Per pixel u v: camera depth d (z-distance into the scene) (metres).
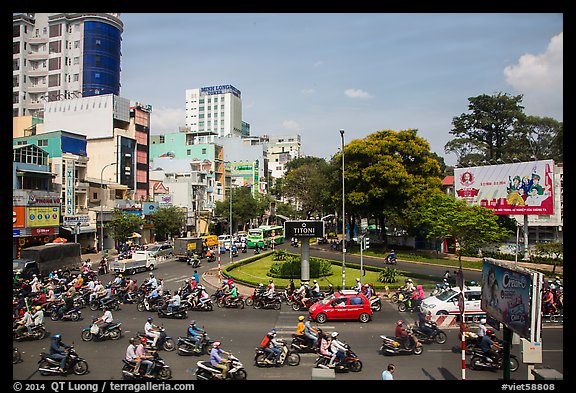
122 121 61.12
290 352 14.98
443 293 21.36
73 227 44.44
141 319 21.34
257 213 76.69
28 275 29.06
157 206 61.00
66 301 21.41
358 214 55.72
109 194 54.16
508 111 58.94
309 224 29.64
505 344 12.09
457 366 14.72
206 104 158.00
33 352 16.20
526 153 57.00
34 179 41.25
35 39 76.56
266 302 23.70
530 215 41.34
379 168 47.00
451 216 34.97
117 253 48.56
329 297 21.80
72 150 50.25
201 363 13.41
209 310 23.25
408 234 56.09
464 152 62.75
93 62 75.50
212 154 79.81
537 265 37.47
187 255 44.19
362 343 17.36
